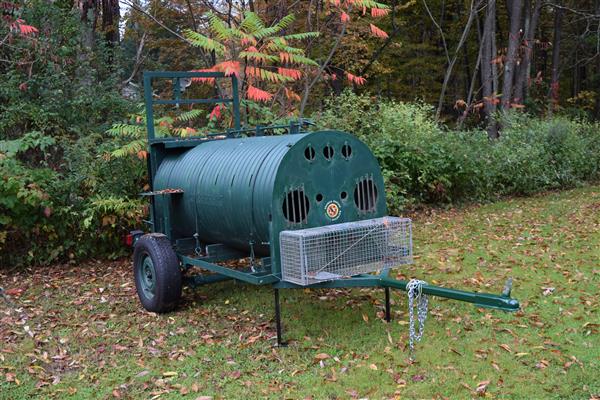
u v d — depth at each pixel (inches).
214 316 238.1
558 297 242.7
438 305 235.9
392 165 446.3
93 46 478.6
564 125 619.5
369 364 185.6
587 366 179.0
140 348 207.8
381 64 855.1
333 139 199.0
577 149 616.1
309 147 194.5
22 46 395.2
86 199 329.1
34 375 189.3
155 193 231.9
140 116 369.1
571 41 1250.6
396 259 201.3
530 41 911.7
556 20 1057.5
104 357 201.6
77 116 392.2
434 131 501.7
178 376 184.4
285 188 190.2
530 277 273.6
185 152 255.8
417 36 1069.1
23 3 412.8
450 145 486.6
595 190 575.8
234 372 184.2
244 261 314.5
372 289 262.2
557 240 346.9
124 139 366.6
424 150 466.0
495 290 257.8
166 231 249.9
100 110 408.8
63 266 323.3
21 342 215.8
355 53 661.3
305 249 181.9
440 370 179.9
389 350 194.9
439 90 1032.8
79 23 437.1
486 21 799.7
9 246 314.0
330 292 259.9
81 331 226.1
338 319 227.5
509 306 148.5
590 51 1253.7
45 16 417.4
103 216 324.8
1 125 366.0
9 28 385.1
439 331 209.8
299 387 173.5
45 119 368.8
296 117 415.8
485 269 291.4
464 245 343.3
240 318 233.9
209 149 240.2
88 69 416.8
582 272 278.4
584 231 368.8
